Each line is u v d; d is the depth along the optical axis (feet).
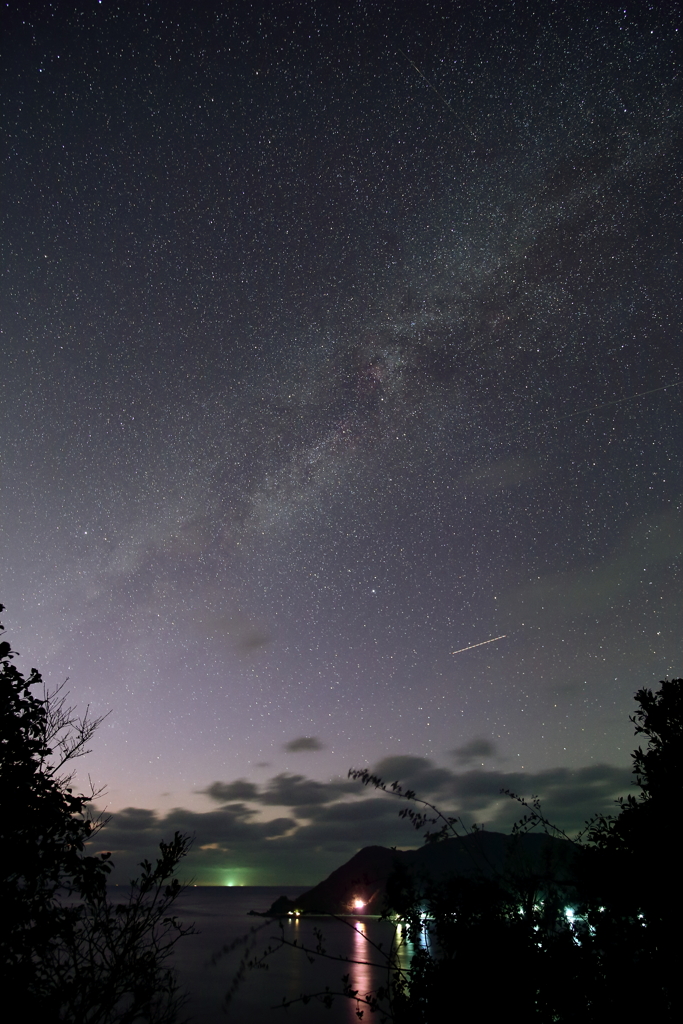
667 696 17.03
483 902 16.37
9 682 17.25
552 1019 14.92
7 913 14.94
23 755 16.55
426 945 16.26
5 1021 14.26
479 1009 14.84
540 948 15.60
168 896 16.92
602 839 16.75
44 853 15.80
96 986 15.62
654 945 14.92
